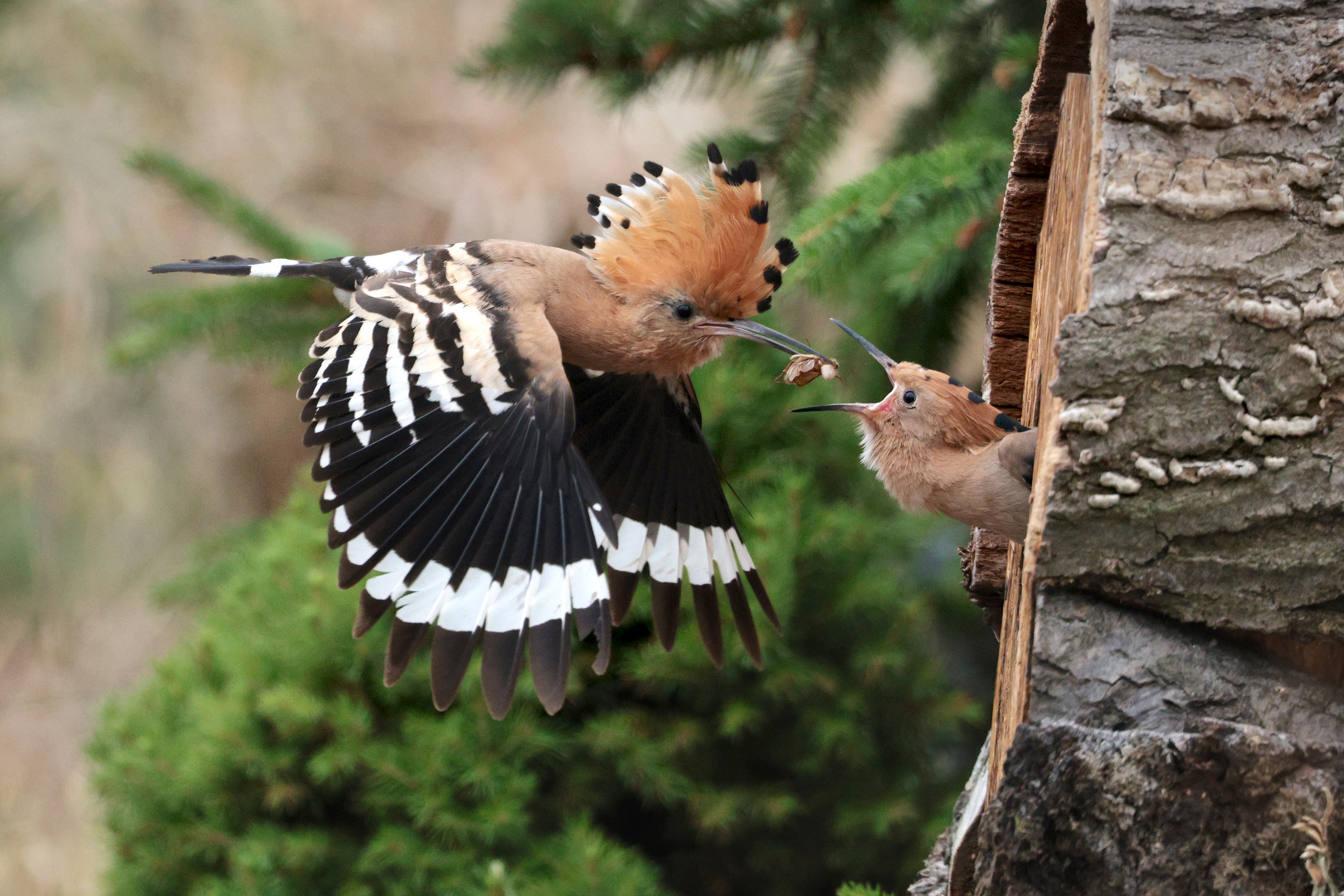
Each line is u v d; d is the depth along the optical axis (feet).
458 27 59.93
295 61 59.67
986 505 17.08
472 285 18.66
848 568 29.91
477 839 27.07
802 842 30.01
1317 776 11.71
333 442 17.16
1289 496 12.52
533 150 56.18
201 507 54.08
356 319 18.21
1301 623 12.60
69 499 54.54
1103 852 12.03
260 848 26.91
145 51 60.23
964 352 38.70
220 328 32.76
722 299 19.71
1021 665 13.46
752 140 29.14
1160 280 12.70
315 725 27.37
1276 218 12.70
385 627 27.71
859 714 29.66
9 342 55.83
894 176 23.98
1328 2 12.96
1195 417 12.60
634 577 20.89
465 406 17.43
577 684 28.14
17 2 60.29
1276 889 11.80
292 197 57.52
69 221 56.80
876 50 28.91
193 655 30.58
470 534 16.92
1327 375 12.49
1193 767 11.87
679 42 28.50
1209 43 13.05
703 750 29.32
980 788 17.56
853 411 18.19
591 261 19.77
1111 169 12.95
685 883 30.12
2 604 53.47
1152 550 12.69
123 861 29.12
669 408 21.50
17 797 49.88
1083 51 16.25
